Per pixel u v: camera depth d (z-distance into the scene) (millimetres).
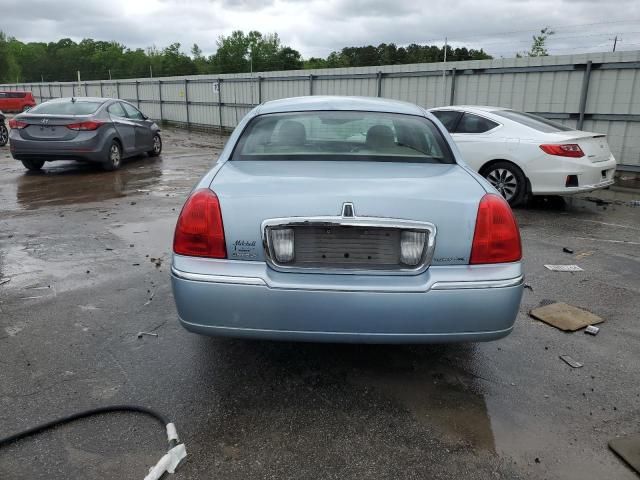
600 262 5219
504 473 2244
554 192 7367
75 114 10773
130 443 2406
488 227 2549
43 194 8547
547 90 11719
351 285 2477
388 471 2248
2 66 87750
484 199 2605
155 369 3037
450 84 13602
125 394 2781
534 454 2363
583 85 11070
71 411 2621
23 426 2500
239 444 2404
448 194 2600
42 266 4840
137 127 12617
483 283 2502
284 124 3520
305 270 2521
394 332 2512
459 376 3008
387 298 2467
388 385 2908
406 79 14828
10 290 4227
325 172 2871
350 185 2627
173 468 2238
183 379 2938
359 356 3217
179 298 2580
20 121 10422
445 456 2344
